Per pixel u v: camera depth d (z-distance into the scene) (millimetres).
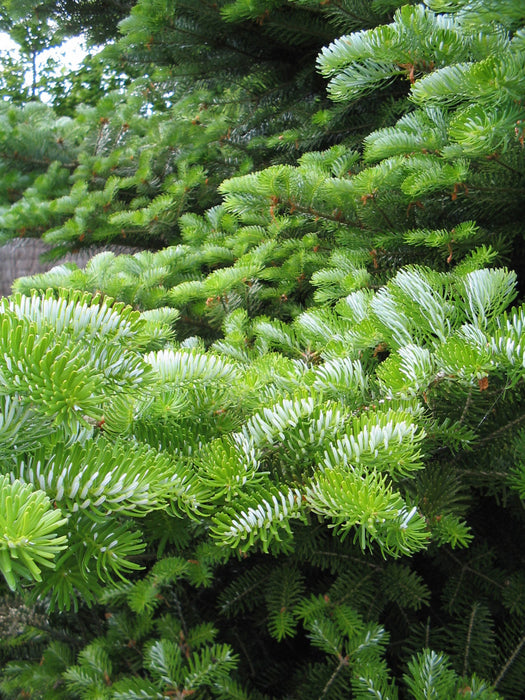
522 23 688
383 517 461
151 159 2494
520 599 721
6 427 424
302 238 1320
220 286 1145
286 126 2131
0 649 988
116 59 2301
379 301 691
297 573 774
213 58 2164
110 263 1459
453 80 733
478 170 967
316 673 737
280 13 1711
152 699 736
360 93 903
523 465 614
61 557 423
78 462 434
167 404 578
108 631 905
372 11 1475
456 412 662
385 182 1057
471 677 667
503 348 557
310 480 517
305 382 641
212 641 814
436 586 831
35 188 2725
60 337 450
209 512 540
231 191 1241
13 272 4145
